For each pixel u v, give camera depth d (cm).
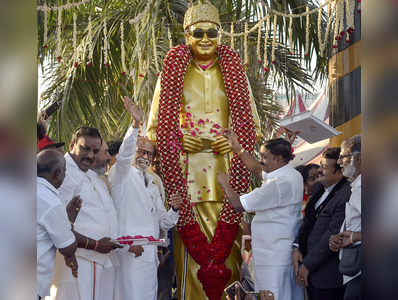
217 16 440
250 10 600
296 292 358
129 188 361
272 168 360
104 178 371
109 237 330
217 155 434
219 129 434
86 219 324
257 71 604
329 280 326
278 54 603
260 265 351
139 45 502
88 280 317
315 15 584
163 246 414
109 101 667
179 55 429
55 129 632
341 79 468
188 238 403
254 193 349
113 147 427
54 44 620
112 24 602
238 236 425
